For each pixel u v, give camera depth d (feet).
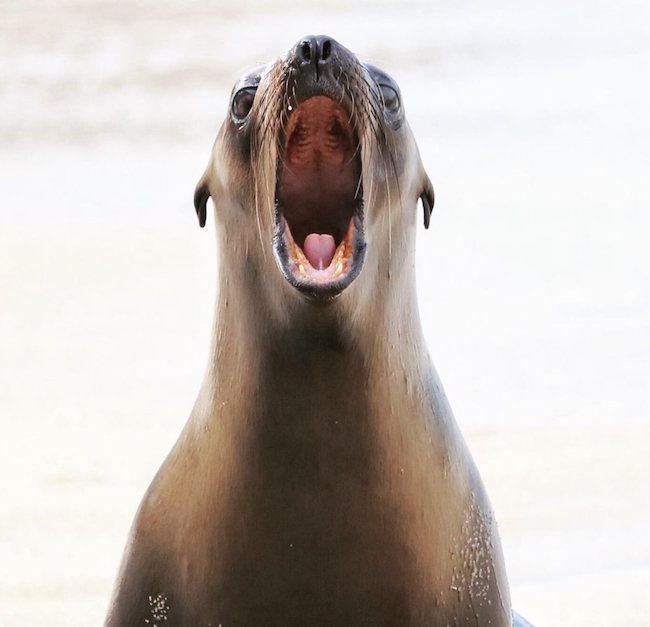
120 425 156.15
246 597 63.00
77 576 114.32
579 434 149.18
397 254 64.13
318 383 60.75
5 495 133.39
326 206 64.28
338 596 62.85
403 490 63.21
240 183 63.26
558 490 132.16
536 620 102.27
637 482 134.00
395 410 63.26
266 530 62.18
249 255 62.34
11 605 107.76
